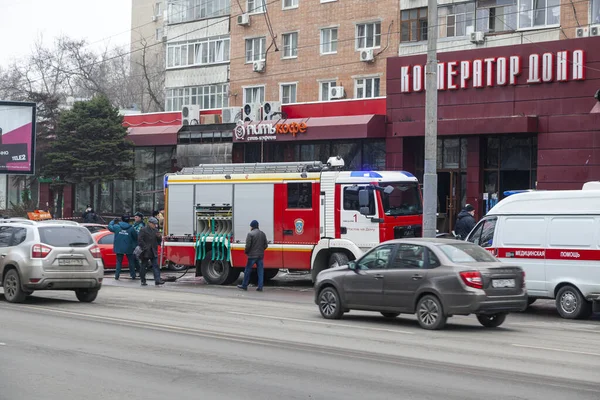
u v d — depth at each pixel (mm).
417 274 17281
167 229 30594
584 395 10469
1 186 63375
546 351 14305
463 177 39156
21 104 46719
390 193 26328
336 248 26781
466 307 16484
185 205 30172
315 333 16344
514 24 43188
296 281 30734
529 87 35219
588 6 40219
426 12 47219
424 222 25375
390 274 17766
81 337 15227
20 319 17953
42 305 21219
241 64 56250
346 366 12406
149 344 14430
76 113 50281
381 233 25938
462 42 45156
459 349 14359
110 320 18047
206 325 17422
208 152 47438
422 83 38406
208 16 58562
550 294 20734
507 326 18312
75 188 57375
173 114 51125
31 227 21656
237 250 28734
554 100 34500
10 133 46500
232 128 46781
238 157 47188
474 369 12312
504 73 35750
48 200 59312
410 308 17375
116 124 50750
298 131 42906
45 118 55938
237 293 26094
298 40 53250
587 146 33531
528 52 35250
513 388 10852
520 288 17141
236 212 28906
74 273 21391
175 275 33062
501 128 35312
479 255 17500
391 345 14750
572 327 18625
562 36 41062
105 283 29688
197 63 59125
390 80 39656
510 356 13641
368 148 42062
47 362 12492
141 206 52688
